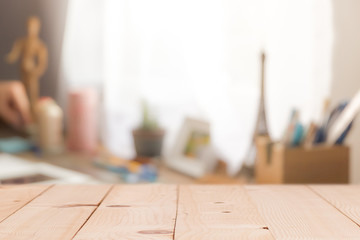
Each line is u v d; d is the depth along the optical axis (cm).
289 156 116
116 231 42
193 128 200
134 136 218
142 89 233
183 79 214
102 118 269
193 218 46
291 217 47
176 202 52
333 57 145
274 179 120
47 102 255
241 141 179
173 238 41
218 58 188
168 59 219
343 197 55
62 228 43
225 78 186
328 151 118
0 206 51
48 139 243
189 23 202
